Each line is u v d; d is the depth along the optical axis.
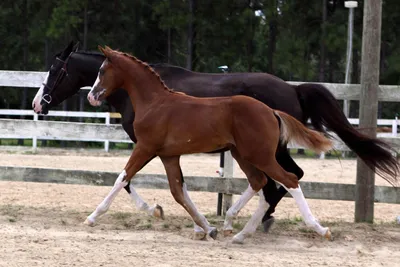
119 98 9.52
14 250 7.46
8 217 9.87
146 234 9.02
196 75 9.48
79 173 10.64
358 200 10.27
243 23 29.05
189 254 7.66
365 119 10.10
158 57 34.44
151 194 13.33
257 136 7.98
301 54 29.88
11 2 33.56
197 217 8.49
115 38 32.97
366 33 10.07
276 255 7.86
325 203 12.92
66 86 10.11
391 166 8.80
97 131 10.99
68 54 10.09
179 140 8.20
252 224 8.57
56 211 10.61
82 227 9.37
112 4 32.22
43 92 10.09
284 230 9.59
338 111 9.08
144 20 32.69
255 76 9.27
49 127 10.96
